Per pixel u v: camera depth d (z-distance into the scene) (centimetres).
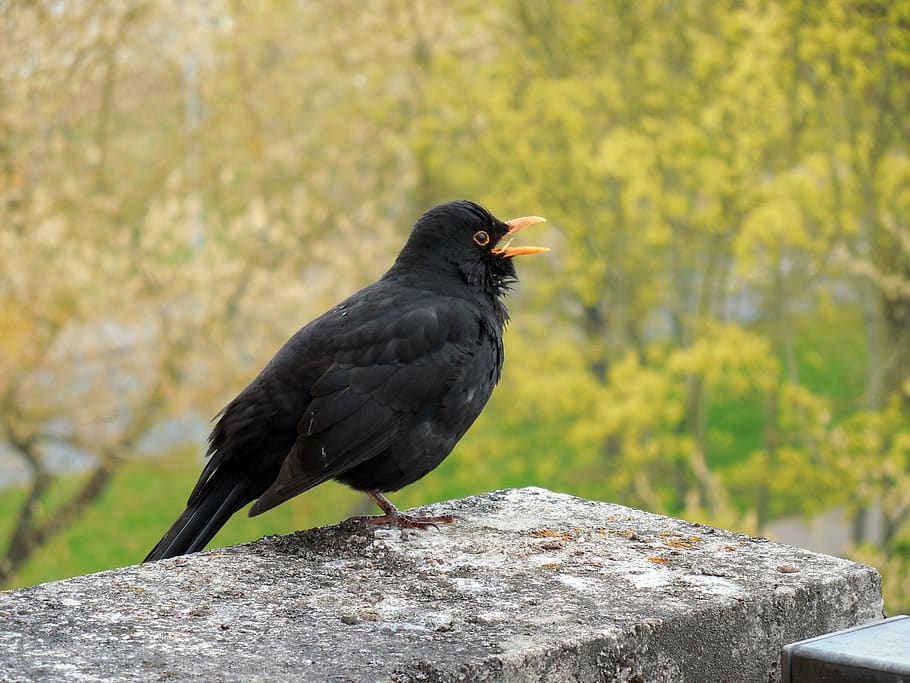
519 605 319
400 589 334
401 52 1711
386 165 1819
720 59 1521
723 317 1733
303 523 1894
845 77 1435
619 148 1499
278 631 299
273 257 1678
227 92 1739
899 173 1439
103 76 1608
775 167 1562
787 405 1561
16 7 1476
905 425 1606
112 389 1638
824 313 1672
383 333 443
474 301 483
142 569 349
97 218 1616
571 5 1644
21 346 1531
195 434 1986
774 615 329
